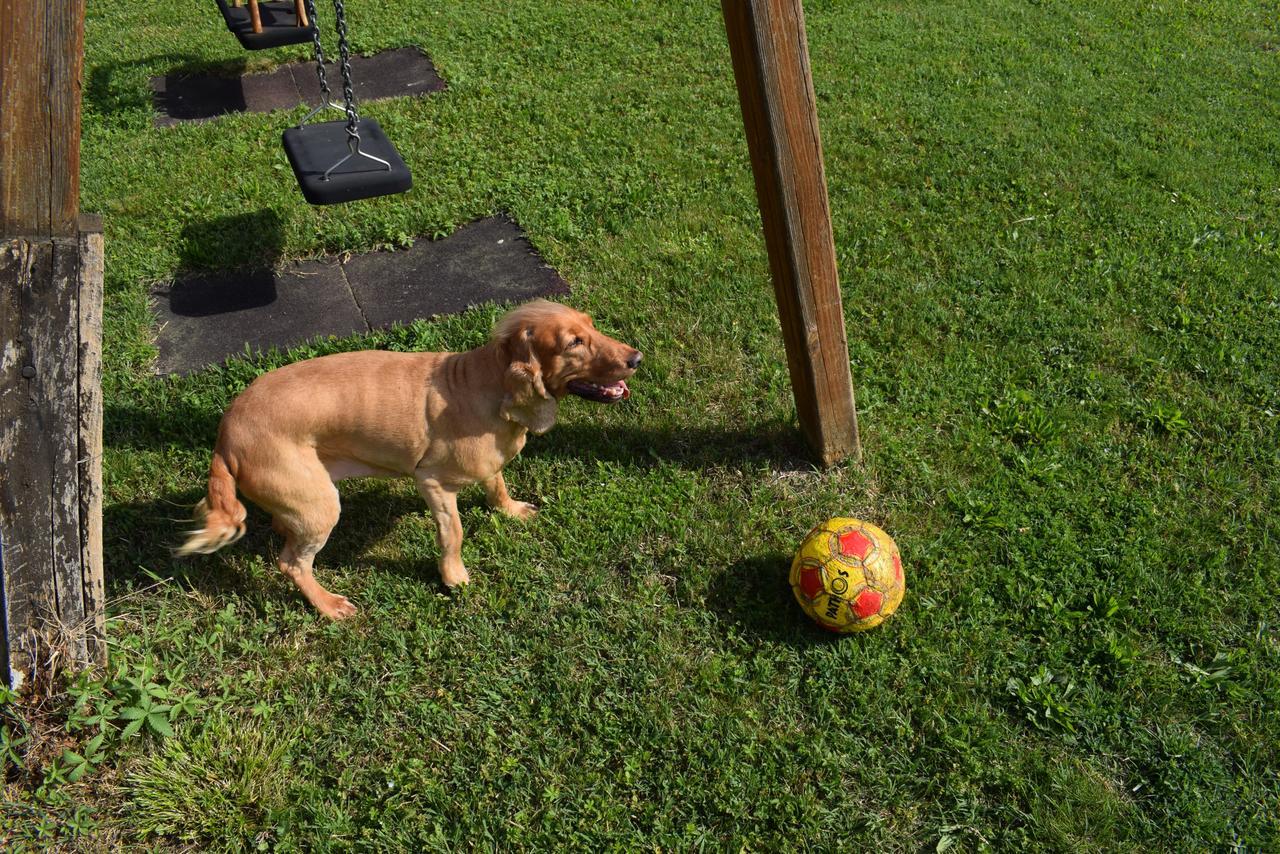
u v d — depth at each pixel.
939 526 2.96
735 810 2.45
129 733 2.45
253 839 2.41
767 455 3.14
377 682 2.65
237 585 2.83
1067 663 2.67
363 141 3.38
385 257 3.80
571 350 2.66
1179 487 3.03
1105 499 3.00
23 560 2.46
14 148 2.40
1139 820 2.44
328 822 2.42
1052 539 2.90
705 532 2.93
